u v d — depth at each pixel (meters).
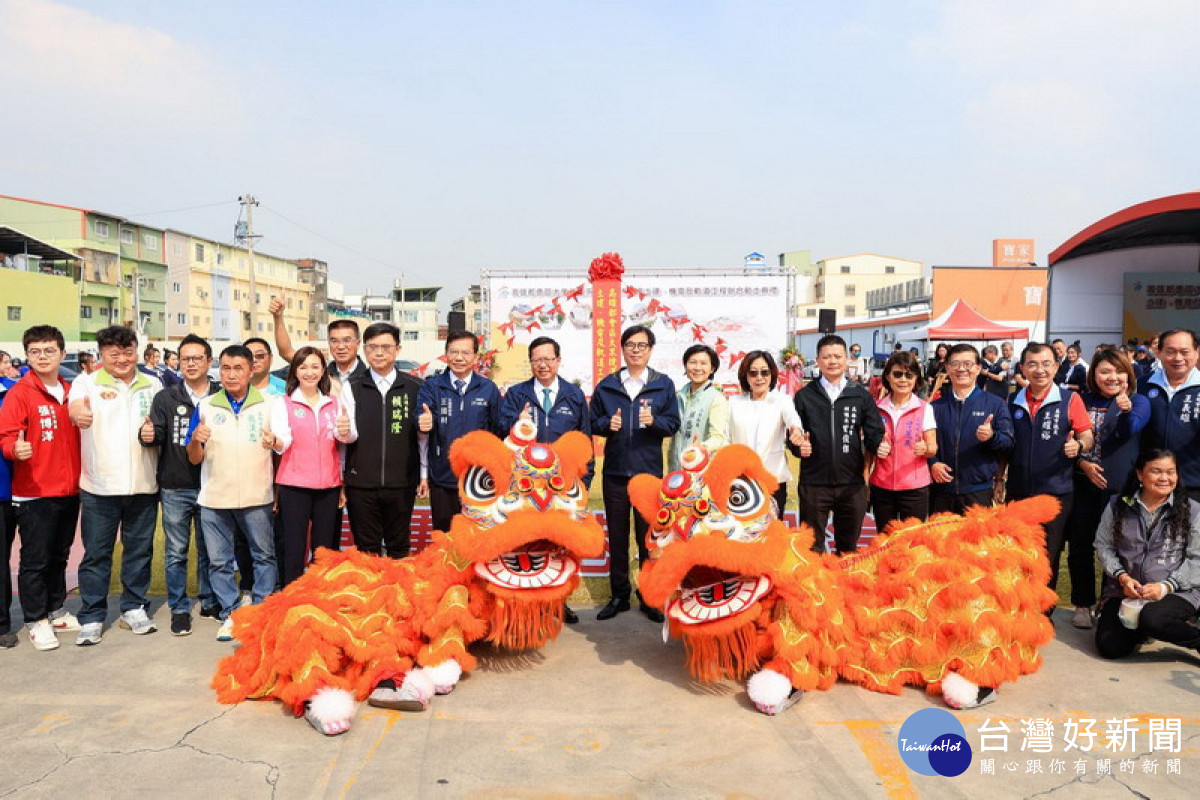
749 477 4.16
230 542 5.11
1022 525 4.37
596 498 9.02
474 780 3.42
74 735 3.79
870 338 34.94
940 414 5.41
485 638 4.66
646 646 5.00
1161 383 5.32
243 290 50.16
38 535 4.88
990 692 4.16
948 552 4.31
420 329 67.62
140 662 4.70
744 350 15.25
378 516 5.39
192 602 5.83
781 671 4.10
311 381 4.97
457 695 4.27
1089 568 5.37
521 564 4.30
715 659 4.22
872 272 61.84
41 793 3.29
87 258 37.06
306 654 3.89
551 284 15.00
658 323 15.22
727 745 3.73
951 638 4.16
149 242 42.53
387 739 3.78
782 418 5.46
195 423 5.02
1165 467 4.62
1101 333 25.39
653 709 4.12
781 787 3.38
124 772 3.46
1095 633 4.98
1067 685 4.42
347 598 4.18
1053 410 5.22
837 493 5.39
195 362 5.15
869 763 3.57
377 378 5.34
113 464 4.96
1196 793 3.35
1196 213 20.72
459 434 5.37
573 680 4.48
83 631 4.95
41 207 37.97
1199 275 24.81
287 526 5.05
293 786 3.36
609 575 5.91
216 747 3.69
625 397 5.48
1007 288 31.55
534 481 4.23
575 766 3.54
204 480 5.02
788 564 4.19
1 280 27.86
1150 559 4.73
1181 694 4.30
